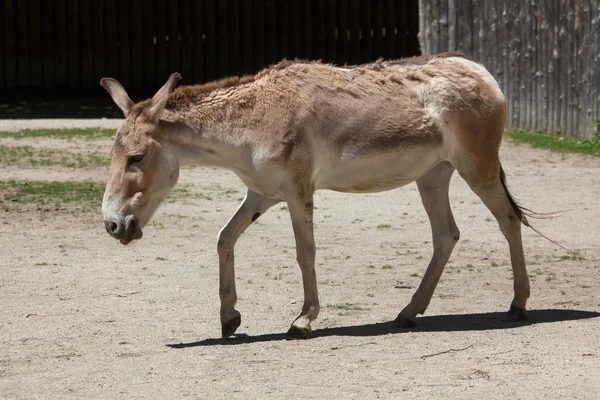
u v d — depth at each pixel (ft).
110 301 44.29
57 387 31.42
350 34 148.05
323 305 43.24
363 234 60.70
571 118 104.37
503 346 35.12
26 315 41.70
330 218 66.13
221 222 64.59
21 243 57.67
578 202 70.23
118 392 30.71
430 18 122.83
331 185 38.86
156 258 53.98
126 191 35.99
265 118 37.24
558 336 36.45
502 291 45.62
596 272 49.62
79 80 144.97
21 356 35.35
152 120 36.47
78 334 38.52
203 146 37.50
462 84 39.04
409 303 40.19
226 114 37.47
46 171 84.23
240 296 45.14
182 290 46.42
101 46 144.66
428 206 40.57
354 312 41.91
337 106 37.93
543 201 70.64
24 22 142.51
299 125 37.19
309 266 37.63
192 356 34.91
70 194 73.56
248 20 146.51
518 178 81.20
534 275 49.01
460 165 39.65
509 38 113.09
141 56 145.59
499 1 113.80
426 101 38.93
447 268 50.98
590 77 100.78
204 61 146.82
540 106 109.19
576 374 31.30
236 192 76.38
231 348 36.04
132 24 144.87
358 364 33.17
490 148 39.52
